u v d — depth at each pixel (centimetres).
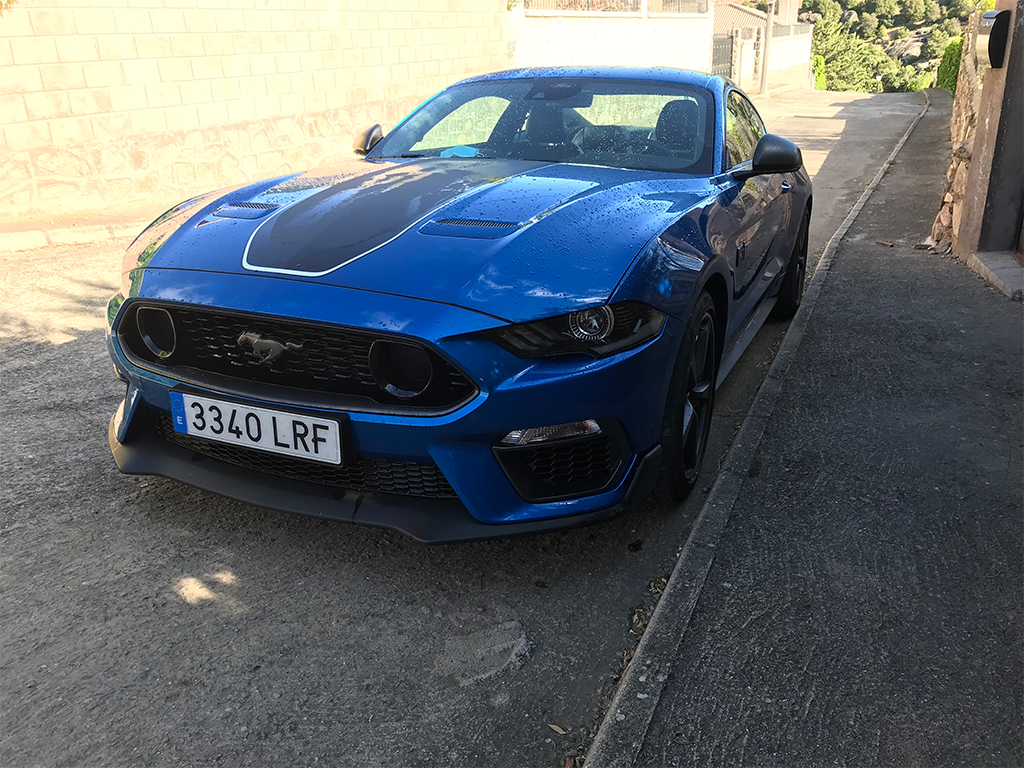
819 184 951
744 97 396
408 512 209
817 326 429
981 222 529
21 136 695
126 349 235
